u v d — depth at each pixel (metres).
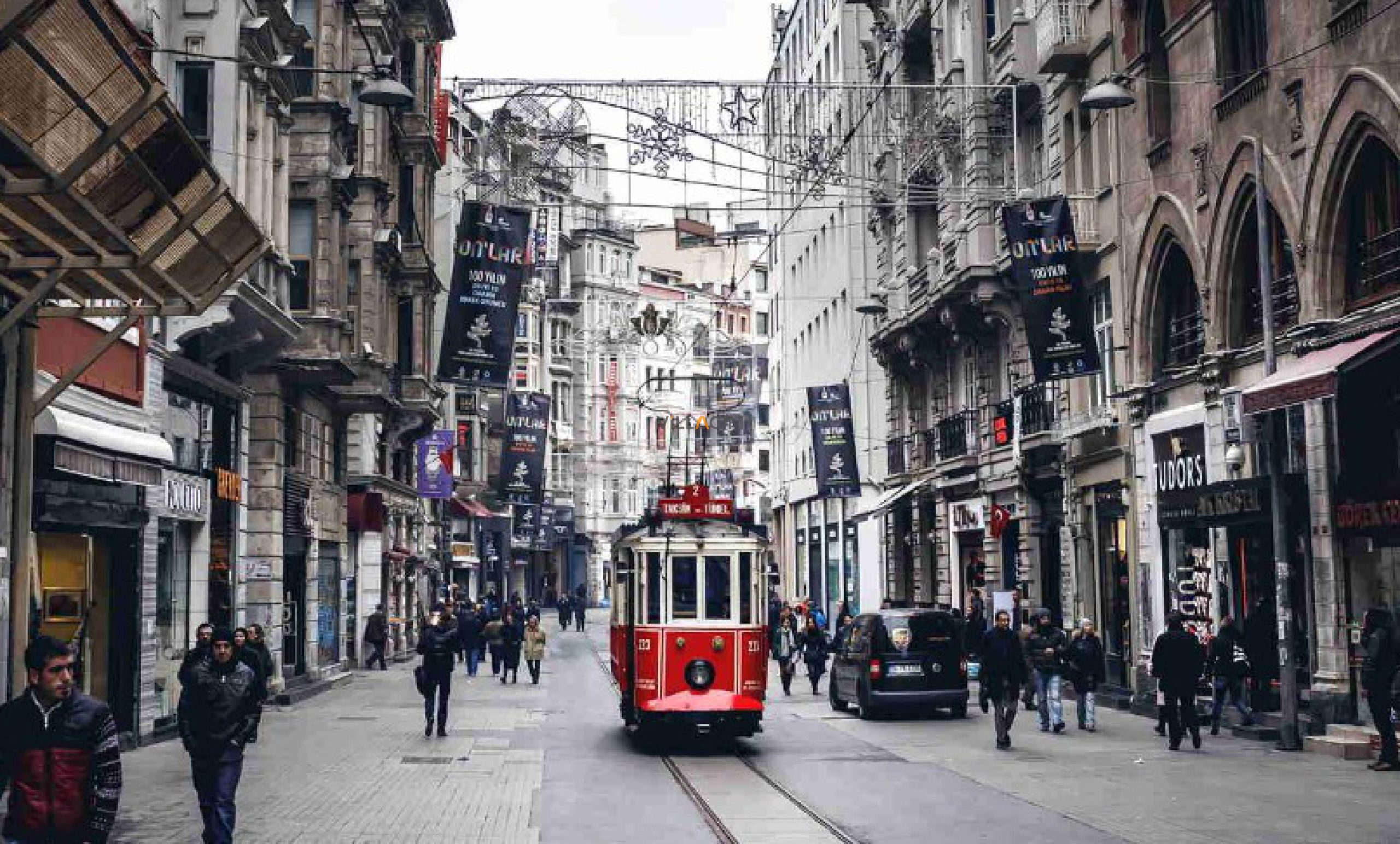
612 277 105.94
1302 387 18.28
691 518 20.92
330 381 30.59
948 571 41.41
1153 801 15.03
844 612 38.69
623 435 105.12
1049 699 22.75
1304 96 20.84
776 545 73.50
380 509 42.34
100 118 10.20
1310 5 20.62
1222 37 23.67
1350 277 20.38
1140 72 26.86
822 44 61.03
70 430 16.41
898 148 41.47
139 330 20.89
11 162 10.38
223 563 26.39
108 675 20.42
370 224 36.53
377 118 38.03
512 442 50.69
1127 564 28.44
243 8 23.95
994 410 37.72
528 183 27.94
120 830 13.35
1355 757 18.44
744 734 21.70
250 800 15.44
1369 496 18.80
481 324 26.48
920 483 43.12
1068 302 26.08
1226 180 23.38
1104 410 28.91
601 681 37.19
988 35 36.28
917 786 16.56
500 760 19.42
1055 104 31.80
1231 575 23.83
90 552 19.34
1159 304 26.86
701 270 119.75
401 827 13.57
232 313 23.83
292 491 31.44
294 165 30.09
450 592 60.53
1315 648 20.69
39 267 12.10
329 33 31.75
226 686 11.09
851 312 55.97
